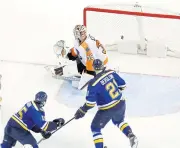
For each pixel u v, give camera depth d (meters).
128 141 18.34
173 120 19.22
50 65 22.08
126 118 19.34
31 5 26.61
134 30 22.70
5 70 22.12
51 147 18.11
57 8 26.33
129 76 21.52
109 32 22.88
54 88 21.09
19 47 23.64
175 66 22.19
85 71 20.62
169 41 22.75
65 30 24.70
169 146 18.08
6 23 25.33
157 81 21.20
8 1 26.95
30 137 17.02
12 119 16.91
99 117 17.17
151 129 18.86
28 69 22.19
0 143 18.08
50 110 19.89
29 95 20.73
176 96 20.36
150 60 22.59
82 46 19.97
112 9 22.84
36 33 24.56
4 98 20.55
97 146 17.20
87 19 22.62
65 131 18.86
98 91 16.88
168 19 23.00
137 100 20.20
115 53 23.08
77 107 20.03
